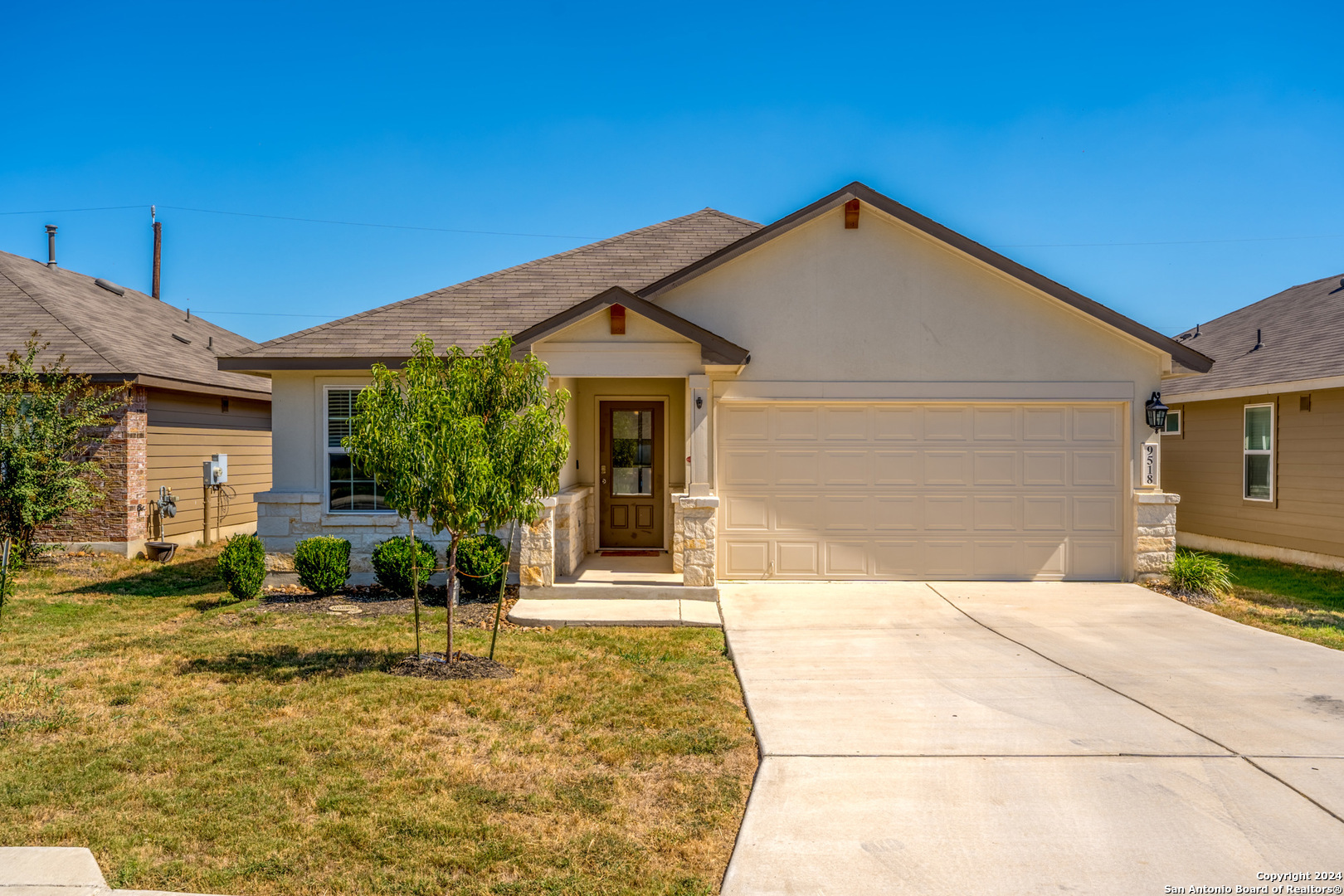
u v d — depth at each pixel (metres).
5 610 9.59
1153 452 10.98
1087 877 3.88
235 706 6.16
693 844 4.21
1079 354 10.92
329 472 11.36
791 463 11.03
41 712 6.00
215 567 13.02
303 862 3.99
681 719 5.97
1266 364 14.20
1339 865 3.96
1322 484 12.92
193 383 14.60
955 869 3.95
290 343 11.19
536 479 6.83
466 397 6.80
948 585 10.80
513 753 5.34
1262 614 9.59
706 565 10.06
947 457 11.05
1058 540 11.09
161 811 4.49
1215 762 5.12
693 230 14.59
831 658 7.55
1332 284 16.84
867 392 10.87
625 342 10.20
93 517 13.51
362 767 5.07
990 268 10.76
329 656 7.55
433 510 6.77
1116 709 6.11
